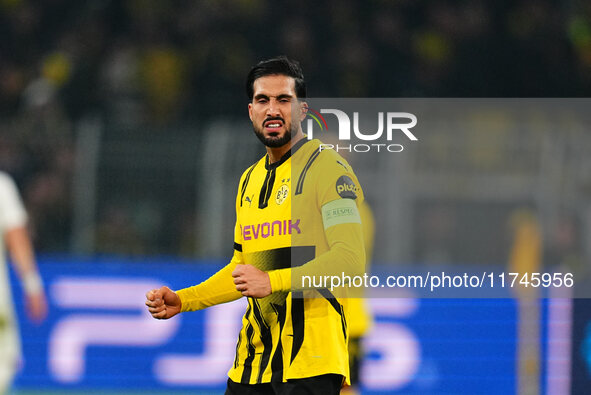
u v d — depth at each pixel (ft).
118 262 79.30
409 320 73.31
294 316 33.14
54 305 74.90
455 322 73.46
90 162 83.92
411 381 72.54
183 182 83.35
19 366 73.97
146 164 83.76
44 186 89.30
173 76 113.80
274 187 34.22
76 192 83.82
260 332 34.04
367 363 72.43
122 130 84.69
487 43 121.90
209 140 83.66
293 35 118.42
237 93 115.14
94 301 75.25
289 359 33.04
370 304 73.20
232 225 82.48
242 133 83.51
